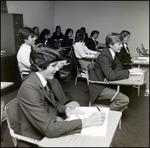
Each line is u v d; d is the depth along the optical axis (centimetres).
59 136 93
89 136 92
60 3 608
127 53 283
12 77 319
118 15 555
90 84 193
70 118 109
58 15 620
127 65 280
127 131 195
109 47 191
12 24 332
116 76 177
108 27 575
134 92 300
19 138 95
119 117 110
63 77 361
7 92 280
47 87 115
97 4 572
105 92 188
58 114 132
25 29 232
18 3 434
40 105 98
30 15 489
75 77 344
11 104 109
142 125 206
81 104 259
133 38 546
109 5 559
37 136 109
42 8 545
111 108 187
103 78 187
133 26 544
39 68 105
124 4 541
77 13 602
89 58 338
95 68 193
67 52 493
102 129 96
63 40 511
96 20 584
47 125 93
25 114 100
